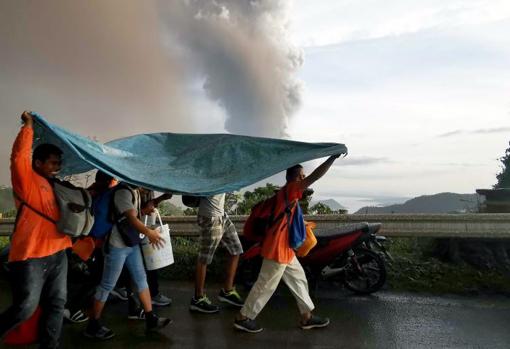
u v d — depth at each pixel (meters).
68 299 5.84
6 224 8.57
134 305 5.37
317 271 6.00
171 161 4.95
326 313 5.32
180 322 5.19
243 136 5.05
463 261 6.65
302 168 4.92
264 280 4.74
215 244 5.45
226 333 4.81
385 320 5.01
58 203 3.83
